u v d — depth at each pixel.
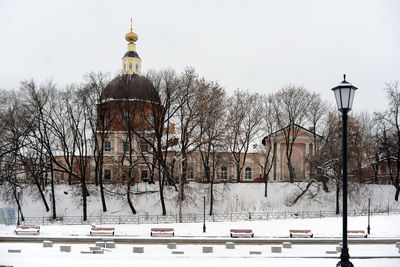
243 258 24.14
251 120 69.19
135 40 78.19
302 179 67.88
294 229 41.50
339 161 57.59
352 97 15.33
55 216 55.12
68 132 61.22
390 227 42.06
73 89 59.22
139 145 62.75
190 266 20.39
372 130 78.62
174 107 57.53
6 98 59.81
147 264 20.91
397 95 65.00
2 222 52.19
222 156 63.84
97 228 39.44
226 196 60.94
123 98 57.44
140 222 53.78
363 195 61.06
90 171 70.06
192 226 42.69
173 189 60.78
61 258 23.30
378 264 21.45
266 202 60.44
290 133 71.06
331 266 20.55
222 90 60.59
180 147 59.19
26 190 60.41
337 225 42.56
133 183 59.34
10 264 20.69
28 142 61.53
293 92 68.31
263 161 78.19
